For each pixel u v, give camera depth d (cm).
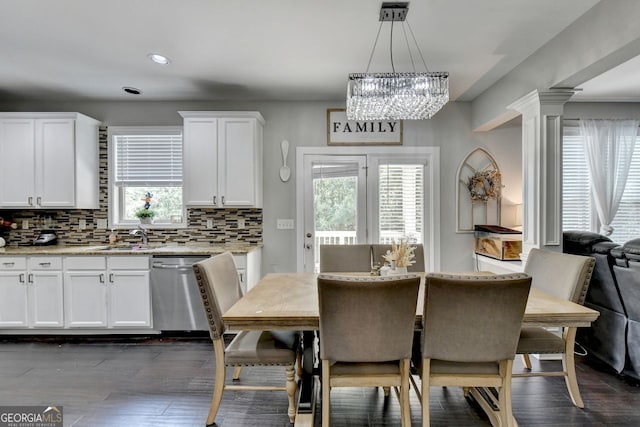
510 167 393
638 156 395
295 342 203
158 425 195
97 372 258
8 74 312
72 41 254
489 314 156
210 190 354
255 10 215
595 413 202
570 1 206
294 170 390
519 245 335
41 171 348
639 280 213
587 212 396
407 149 390
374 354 162
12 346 307
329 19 225
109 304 325
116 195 388
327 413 168
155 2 207
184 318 325
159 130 384
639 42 187
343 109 388
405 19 225
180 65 295
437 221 391
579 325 169
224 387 196
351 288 154
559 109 261
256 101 388
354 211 391
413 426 194
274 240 391
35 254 322
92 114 385
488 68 302
